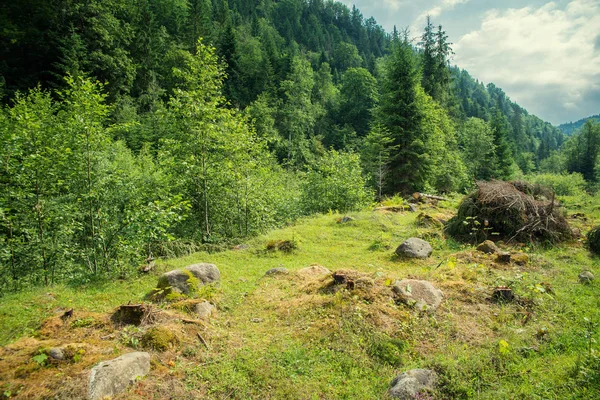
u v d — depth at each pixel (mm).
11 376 3631
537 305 5910
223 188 11797
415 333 5090
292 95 50562
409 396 3691
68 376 3684
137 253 8320
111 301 6355
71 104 9102
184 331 5008
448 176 28891
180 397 3760
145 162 16969
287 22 109938
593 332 4887
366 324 5168
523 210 10383
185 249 10344
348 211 16344
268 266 8609
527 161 67750
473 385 3959
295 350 4715
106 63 31094
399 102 23750
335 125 55656
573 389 3721
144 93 38531
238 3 105000
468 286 6555
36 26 29969
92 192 8312
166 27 55781
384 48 134500
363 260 9133
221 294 6633
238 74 52781
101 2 33750
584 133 63031
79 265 8305
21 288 7055
